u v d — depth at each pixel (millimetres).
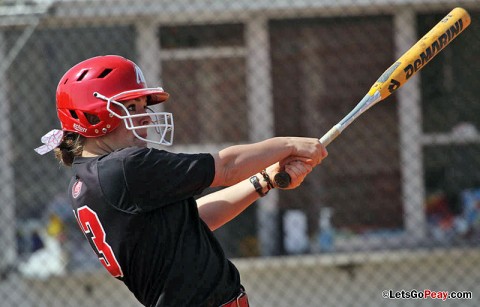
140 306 24859
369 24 26578
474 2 25984
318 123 26516
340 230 26094
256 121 26328
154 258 10055
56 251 25016
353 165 26484
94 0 24891
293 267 24844
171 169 9844
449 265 24953
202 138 26297
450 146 26812
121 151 10023
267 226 25656
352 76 26641
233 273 10758
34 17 24672
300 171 10562
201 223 10594
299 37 26516
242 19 26297
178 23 26125
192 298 10141
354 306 24781
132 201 9859
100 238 10180
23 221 25266
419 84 26812
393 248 25750
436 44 11867
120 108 10312
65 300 24812
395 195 26453
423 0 25781
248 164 10203
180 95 26250
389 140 26641
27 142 25453
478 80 26828
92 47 25641
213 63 26359
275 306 24766
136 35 25812
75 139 10688
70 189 10500
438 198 26656
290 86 26516
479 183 26688
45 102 25594
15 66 25484
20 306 24797
